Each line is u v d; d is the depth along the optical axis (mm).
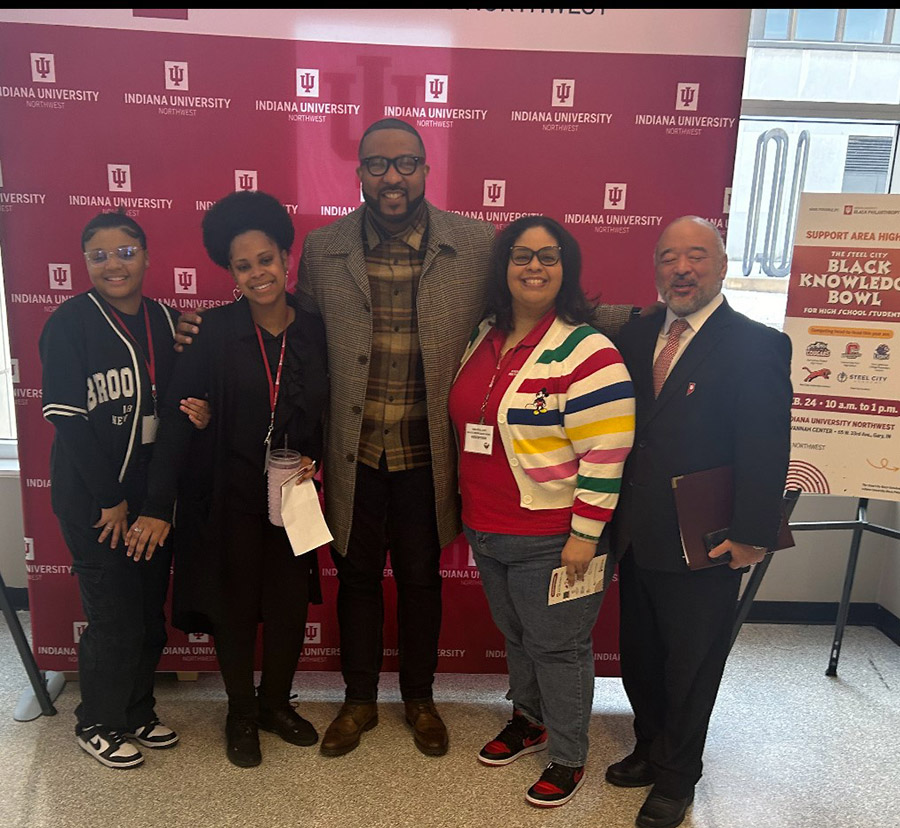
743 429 1621
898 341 2275
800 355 2379
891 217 2230
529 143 2232
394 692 2482
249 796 1944
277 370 1878
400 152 1771
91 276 1873
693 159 2248
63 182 2209
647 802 1875
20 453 2359
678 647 1771
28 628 2807
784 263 2922
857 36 2773
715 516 1675
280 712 2174
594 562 1776
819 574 3018
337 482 1989
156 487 1846
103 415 1874
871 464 2357
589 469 1690
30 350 2303
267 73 2172
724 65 2189
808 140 2838
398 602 2156
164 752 2125
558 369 1718
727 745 2242
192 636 2479
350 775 2037
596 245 2299
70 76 2148
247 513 1925
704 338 1680
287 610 2031
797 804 1981
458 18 2156
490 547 1855
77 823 1835
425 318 1866
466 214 2275
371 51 2168
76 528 1917
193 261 2275
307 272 2006
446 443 1963
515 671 2057
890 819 1931
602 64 2188
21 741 2164
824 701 2492
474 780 2031
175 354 1988
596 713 2418
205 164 2217
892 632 2928
